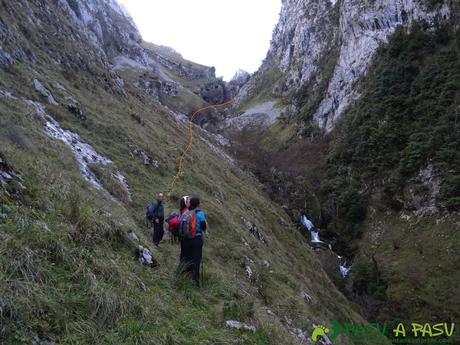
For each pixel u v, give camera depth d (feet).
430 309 157.58
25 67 70.69
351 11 351.46
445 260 175.94
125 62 421.18
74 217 22.88
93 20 401.70
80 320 15.43
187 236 27.07
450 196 199.31
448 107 236.43
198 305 23.82
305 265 111.55
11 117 47.83
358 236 227.81
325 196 263.90
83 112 73.87
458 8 270.05
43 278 16.07
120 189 53.06
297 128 390.21
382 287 174.50
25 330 13.28
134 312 18.10
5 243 15.83
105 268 19.77
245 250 63.57
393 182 231.30
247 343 21.63
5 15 83.97
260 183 234.99
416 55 278.26
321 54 451.53
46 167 30.63
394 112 263.70
